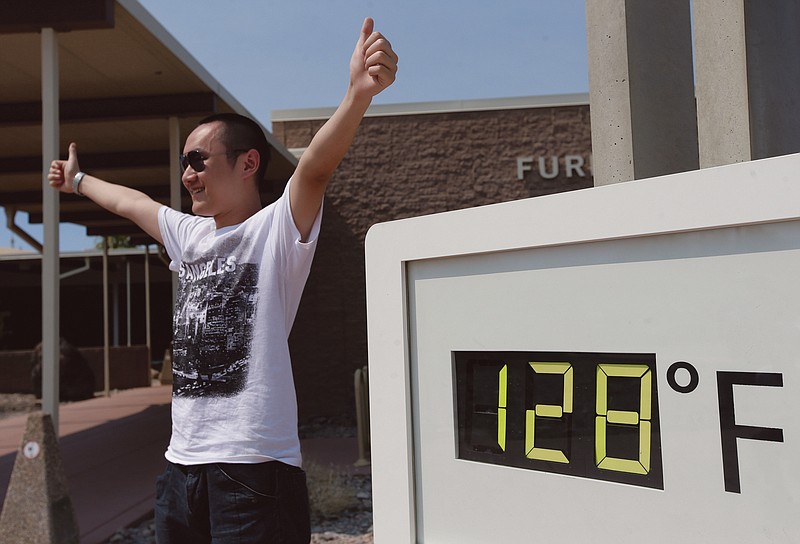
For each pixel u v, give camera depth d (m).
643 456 1.22
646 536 1.21
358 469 7.46
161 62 6.60
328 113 11.83
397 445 1.56
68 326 25.42
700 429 1.16
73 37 5.98
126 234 15.38
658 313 1.21
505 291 1.41
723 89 2.32
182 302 2.08
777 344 1.08
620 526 1.24
